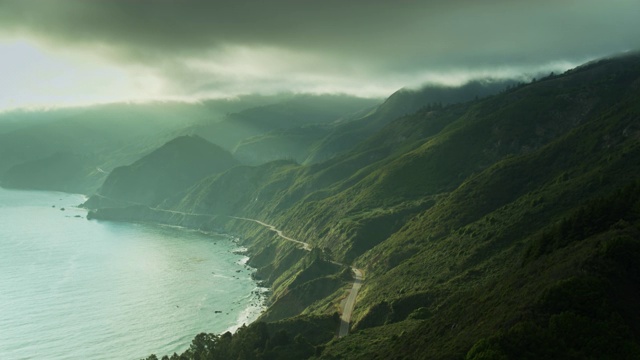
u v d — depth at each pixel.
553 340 65.00
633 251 76.62
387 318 137.12
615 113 194.62
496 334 69.00
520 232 146.12
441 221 190.25
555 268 82.94
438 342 87.25
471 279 133.50
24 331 180.25
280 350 127.44
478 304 93.75
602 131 185.12
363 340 120.25
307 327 144.88
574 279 73.12
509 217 158.38
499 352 64.75
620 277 73.94
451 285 134.88
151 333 183.50
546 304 71.81
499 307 82.62
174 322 195.62
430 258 163.88
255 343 136.38
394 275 166.75
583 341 64.19
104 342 173.62
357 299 169.12
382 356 99.62
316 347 124.00
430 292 135.62
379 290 161.88
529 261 101.38
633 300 70.62
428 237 185.25
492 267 135.00
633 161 149.38
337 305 165.62
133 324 191.50
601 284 71.38
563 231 101.75
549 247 99.94
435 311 123.19
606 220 95.75
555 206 148.62
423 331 100.19
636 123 174.88
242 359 127.69
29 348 166.50
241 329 149.25
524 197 169.12
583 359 61.81
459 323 90.56
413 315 126.94
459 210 189.38
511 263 129.88
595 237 88.69
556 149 195.25
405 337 104.38
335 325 148.38
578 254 83.12
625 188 102.56
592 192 145.12
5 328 182.62
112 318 196.88
